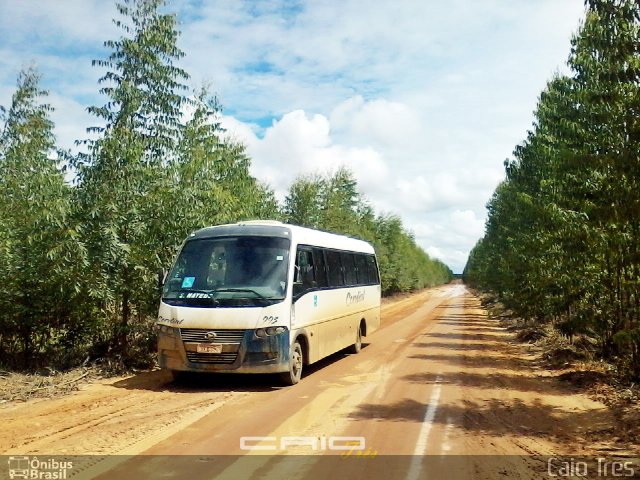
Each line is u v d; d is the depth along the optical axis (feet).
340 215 107.34
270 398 30.37
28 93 43.06
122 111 39.86
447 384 34.94
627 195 28.07
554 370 40.91
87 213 35.99
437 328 76.43
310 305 37.78
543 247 50.96
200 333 32.83
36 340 38.63
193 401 29.43
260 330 32.68
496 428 24.48
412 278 215.51
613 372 37.50
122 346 39.63
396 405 28.68
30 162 41.01
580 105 38.88
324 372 39.91
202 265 35.27
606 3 24.11
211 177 44.45
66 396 30.40
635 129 26.58
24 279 34.99
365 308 54.24
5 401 28.76
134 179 37.99
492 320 92.94
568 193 38.88
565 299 43.29
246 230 36.70
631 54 24.72
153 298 39.88
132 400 29.53
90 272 35.35
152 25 41.01
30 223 34.35
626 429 24.27
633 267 35.40
